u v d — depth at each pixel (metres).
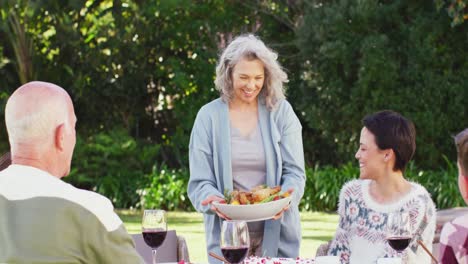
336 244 3.80
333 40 12.79
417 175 12.47
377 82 12.52
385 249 3.64
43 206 2.49
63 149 2.60
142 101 15.13
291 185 4.22
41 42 14.87
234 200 4.00
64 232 2.48
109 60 14.59
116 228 2.54
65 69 14.86
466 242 2.56
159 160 15.02
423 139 12.59
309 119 13.16
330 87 12.78
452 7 11.57
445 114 12.45
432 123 12.39
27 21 14.56
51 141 2.57
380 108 12.55
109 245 2.50
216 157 4.24
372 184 3.79
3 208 2.50
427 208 3.69
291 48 14.46
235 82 4.16
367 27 12.70
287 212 4.25
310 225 10.59
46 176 2.55
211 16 14.83
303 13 14.02
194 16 14.91
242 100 4.24
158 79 15.12
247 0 14.59
